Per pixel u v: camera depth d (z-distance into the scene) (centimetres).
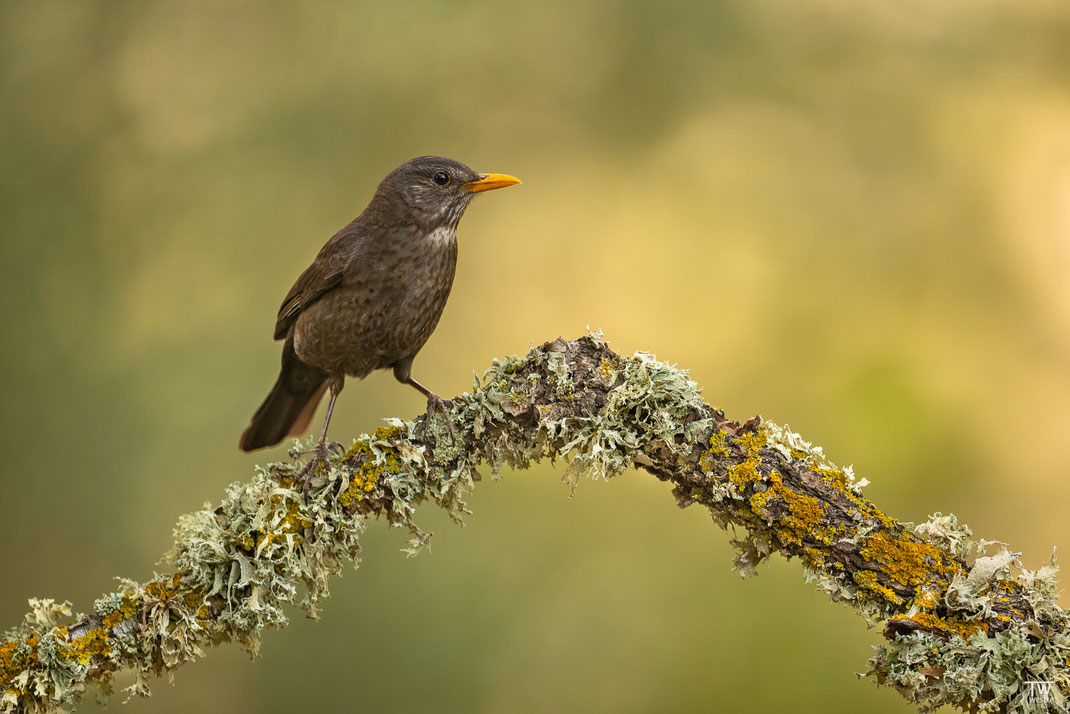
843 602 523
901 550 515
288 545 555
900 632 498
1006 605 498
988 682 488
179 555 555
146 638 533
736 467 537
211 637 554
